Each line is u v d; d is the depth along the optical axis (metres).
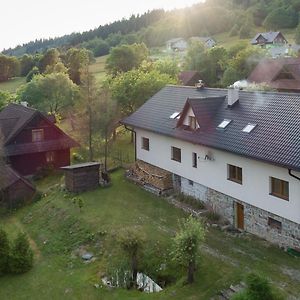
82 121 39.62
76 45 164.50
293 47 102.88
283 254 21.88
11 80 114.44
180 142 29.81
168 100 34.47
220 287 19.33
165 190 31.09
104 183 34.22
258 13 157.62
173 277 21.12
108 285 21.38
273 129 23.70
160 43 164.75
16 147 40.41
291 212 21.72
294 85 54.88
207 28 164.00
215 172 26.80
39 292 21.67
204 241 23.80
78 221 28.16
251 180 23.97
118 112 41.72
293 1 147.25
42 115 41.28
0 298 21.58
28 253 24.33
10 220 32.44
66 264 24.12
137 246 21.98
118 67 87.62
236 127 25.94
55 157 42.31
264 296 15.34
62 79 61.66
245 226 24.97
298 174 20.88
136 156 35.91
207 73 74.75
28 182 36.22
